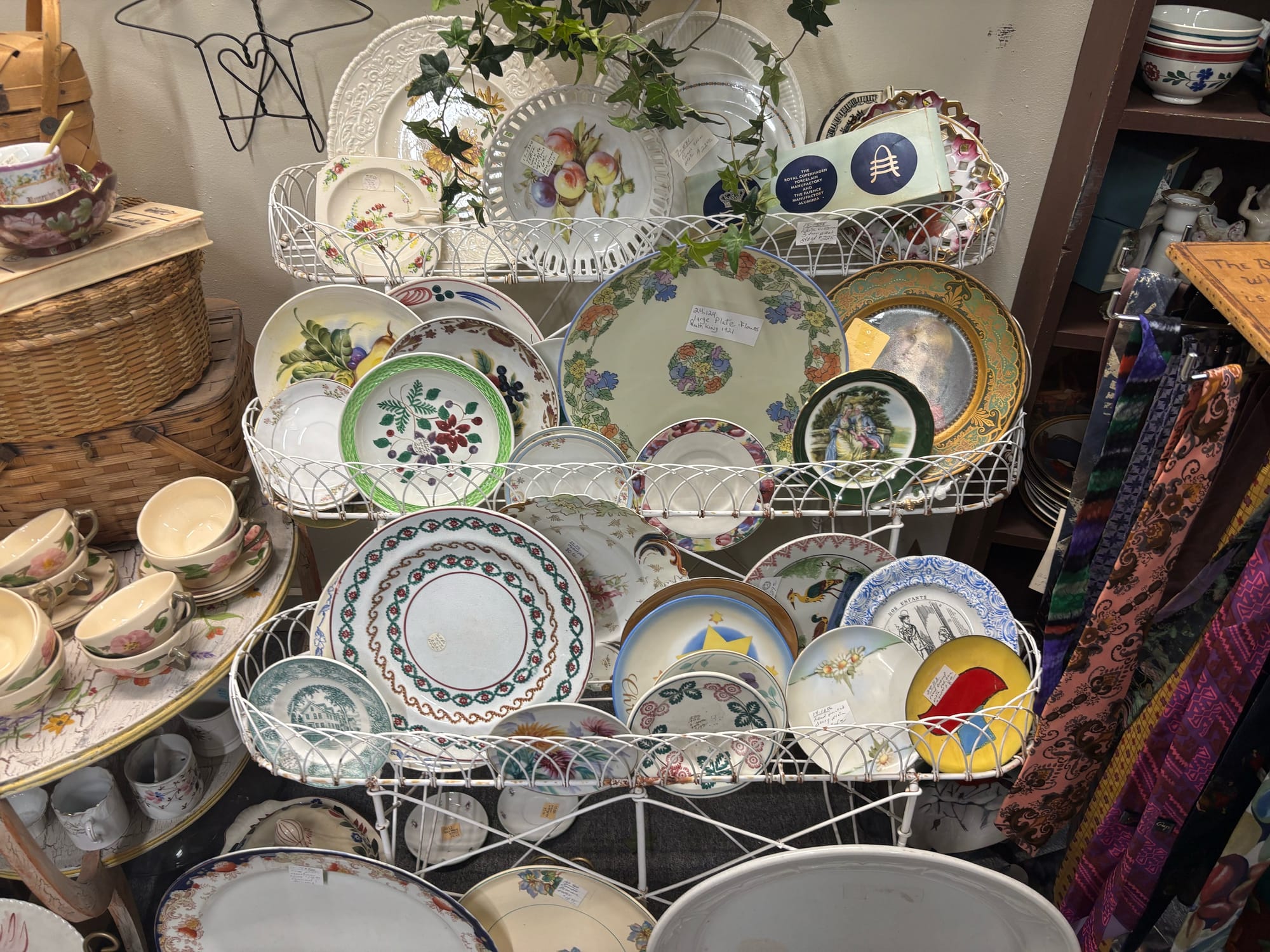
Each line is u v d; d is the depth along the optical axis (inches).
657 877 57.2
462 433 46.1
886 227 47.2
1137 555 36.1
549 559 42.7
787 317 45.7
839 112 49.2
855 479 46.3
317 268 48.0
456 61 47.0
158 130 52.8
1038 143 51.6
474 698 45.4
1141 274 37.1
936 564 45.2
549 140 44.7
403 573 43.9
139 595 45.1
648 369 47.3
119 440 47.2
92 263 42.3
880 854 38.0
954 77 50.6
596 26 42.1
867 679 43.9
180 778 49.7
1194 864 41.4
